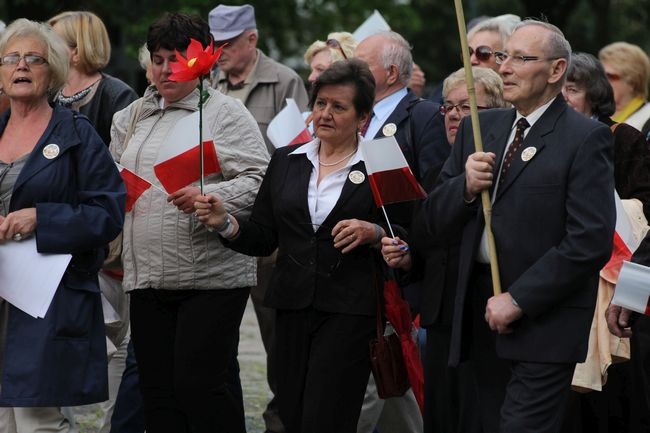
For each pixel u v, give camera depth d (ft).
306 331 32.76
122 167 34.73
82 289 32.48
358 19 125.08
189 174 33.37
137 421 39.09
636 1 144.56
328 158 33.14
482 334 31.04
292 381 33.01
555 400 29.58
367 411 37.11
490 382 31.32
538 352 29.45
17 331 32.01
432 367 34.68
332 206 32.65
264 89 47.03
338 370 32.14
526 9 112.57
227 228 32.96
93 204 32.35
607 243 28.96
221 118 35.35
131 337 35.96
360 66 32.76
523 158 29.68
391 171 31.89
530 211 29.48
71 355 32.17
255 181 34.94
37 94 32.27
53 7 99.25
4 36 32.40
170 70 34.83
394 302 32.37
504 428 29.66
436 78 152.66
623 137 38.40
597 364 35.01
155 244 34.58
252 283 35.60
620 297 32.22
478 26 44.37
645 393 37.58
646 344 37.52
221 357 34.91
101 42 41.19
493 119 30.94
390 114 37.91
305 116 43.83
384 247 31.83
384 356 32.24
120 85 41.29
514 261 29.55
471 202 30.35
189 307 34.78
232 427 35.24
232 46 46.55
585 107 38.96
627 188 38.04
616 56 49.47
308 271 32.58
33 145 32.50
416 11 141.18
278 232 33.60
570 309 29.58
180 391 34.76
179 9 102.68
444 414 34.96
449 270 32.78
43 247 31.65
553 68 29.76
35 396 31.53
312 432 32.01
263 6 118.52
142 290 35.14
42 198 32.09
